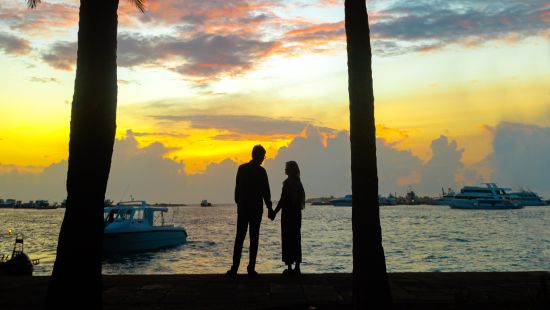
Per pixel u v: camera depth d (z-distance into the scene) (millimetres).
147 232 33281
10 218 135125
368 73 5422
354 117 5371
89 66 5047
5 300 6445
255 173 8469
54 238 55188
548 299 4801
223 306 6184
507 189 194000
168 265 29328
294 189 8664
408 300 6500
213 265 29109
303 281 7918
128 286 7430
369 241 5219
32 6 8305
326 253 34844
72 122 5008
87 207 4867
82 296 4758
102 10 5152
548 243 43938
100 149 4969
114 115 5168
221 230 70312
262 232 64625
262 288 7312
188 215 166375
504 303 6375
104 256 30984
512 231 62469
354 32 5469
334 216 141000
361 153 5297
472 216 126062
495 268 27703
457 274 8562
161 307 6152
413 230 65875
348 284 7652
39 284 7586
